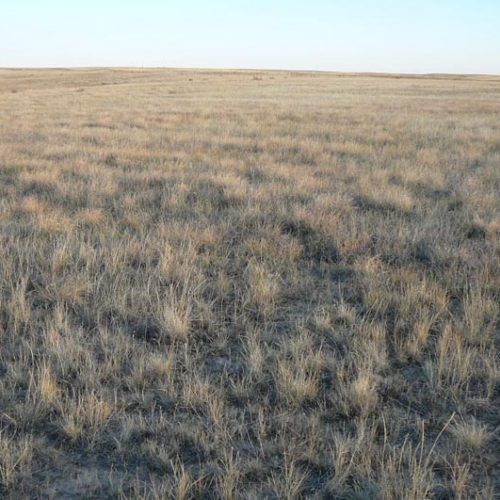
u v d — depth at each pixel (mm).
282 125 19328
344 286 5961
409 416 3801
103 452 3441
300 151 13672
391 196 8867
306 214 7762
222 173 10578
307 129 18016
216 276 6094
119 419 3691
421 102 31141
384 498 2979
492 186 9906
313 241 7098
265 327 4945
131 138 15695
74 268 6078
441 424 3725
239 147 14469
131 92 41031
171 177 10422
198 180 10156
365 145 15016
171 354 4348
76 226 7535
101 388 3979
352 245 6859
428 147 14672
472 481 3209
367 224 7656
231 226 7621
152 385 4129
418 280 5820
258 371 4195
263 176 10789
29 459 3281
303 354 4453
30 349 4383
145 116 22047
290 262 6496
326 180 10250
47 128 18094
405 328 4941
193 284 5641
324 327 4898
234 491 3090
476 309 5055
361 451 3344
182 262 6277
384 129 18344
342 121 20594
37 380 4066
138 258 6500
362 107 27203
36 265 6070
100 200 8766
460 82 69062
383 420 3572
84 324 5020
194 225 7633
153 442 3451
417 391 4082
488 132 16984
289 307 5441
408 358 4488
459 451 3383
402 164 11961
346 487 3137
